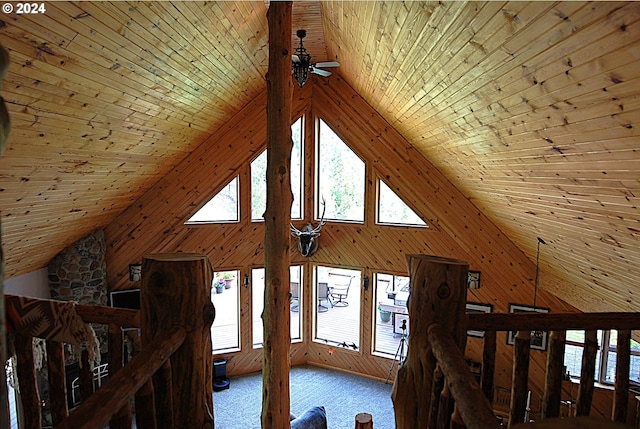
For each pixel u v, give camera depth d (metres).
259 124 7.30
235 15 3.71
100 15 2.46
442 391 1.66
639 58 1.52
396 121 6.20
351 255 7.59
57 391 1.90
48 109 2.94
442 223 6.91
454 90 3.07
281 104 4.02
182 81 4.16
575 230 3.77
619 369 2.03
